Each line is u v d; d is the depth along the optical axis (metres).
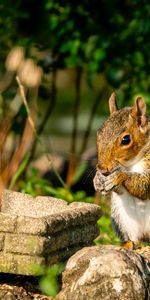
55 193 12.42
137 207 9.66
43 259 7.82
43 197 9.18
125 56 14.37
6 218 7.82
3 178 12.27
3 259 7.85
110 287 7.46
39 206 9.10
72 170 14.96
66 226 8.13
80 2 14.51
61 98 27.47
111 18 14.53
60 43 14.55
